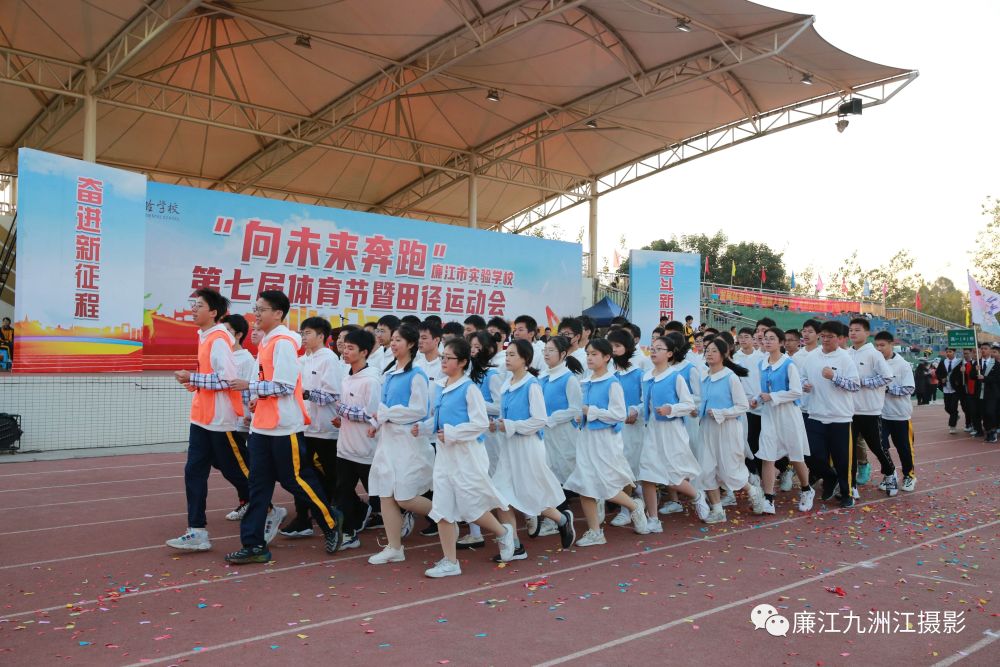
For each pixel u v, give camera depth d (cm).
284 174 2475
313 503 596
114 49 1596
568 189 2717
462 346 559
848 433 827
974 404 1597
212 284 1488
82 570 557
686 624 455
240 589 516
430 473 595
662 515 792
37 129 2012
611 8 1573
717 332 906
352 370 638
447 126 2256
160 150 2212
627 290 2447
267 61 1845
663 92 1883
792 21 1556
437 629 441
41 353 1138
